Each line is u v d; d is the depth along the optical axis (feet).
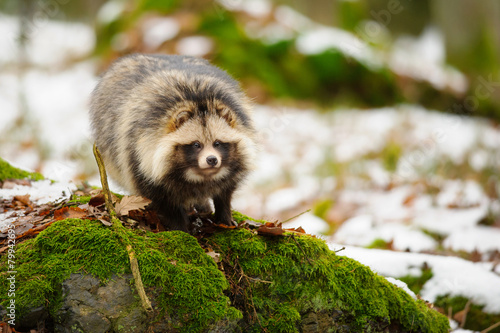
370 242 37.58
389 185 49.62
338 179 51.06
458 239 37.70
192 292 19.24
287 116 66.59
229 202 24.47
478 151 57.36
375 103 77.15
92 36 93.35
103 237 19.52
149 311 18.74
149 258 19.33
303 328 21.33
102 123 26.12
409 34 135.54
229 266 21.31
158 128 22.53
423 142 60.03
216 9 76.64
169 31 74.18
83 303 18.39
